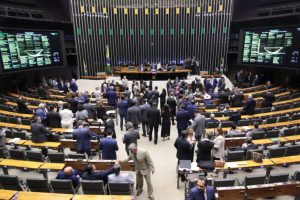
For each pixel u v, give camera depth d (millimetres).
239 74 21609
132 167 7164
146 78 23266
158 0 25984
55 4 23094
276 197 6777
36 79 20656
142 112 11266
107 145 7535
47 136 8820
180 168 6688
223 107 12523
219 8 25172
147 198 6938
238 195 5750
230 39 25406
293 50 15367
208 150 6926
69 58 25016
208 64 26703
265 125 10016
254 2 22609
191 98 12641
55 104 13898
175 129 12297
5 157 8125
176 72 22875
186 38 26594
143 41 26844
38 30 17531
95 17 25297
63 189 5918
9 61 15680
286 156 7871
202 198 4906
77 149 8086
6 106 12969
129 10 26016
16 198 5340
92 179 6238
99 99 13734
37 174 8336
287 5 19312
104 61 26453
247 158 7461
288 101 13531
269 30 16594
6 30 15414
